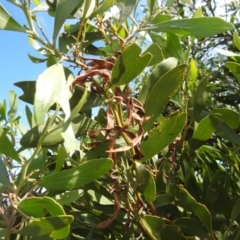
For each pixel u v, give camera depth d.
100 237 0.47
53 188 0.32
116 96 0.37
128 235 0.41
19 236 0.39
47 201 0.28
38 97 0.29
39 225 0.29
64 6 0.37
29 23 0.38
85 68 0.39
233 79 0.86
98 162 0.31
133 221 0.42
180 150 0.52
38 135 0.36
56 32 0.38
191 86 0.56
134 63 0.36
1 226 0.36
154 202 0.44
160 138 0.39
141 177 0.37
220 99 0.76
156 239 0.39
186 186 0.48
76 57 0.39
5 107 0.51
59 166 0.33
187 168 0.48
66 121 0.30
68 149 0.30
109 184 0.44
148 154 0.39
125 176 0.43
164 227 0.39
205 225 0.41
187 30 0.42
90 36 0.47
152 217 0.39
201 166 0.60
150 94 0.40
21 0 0.38
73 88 0.37
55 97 0.30
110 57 0.45
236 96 0.74
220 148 0.59
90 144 0.36
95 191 0.44
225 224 0.45
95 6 0.43
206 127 0.46
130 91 0.40
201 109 0.49
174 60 0.42
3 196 0.31
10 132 0.49
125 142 0.41
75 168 0.31
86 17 0.40
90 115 0.45
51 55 0.40
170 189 0.46
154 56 0.42
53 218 0.29
